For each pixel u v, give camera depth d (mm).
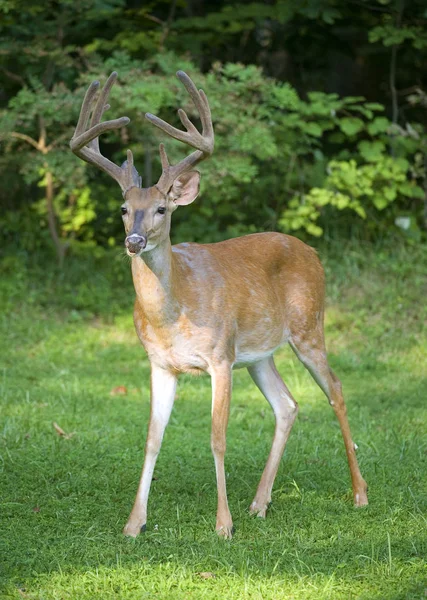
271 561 7070
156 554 7199
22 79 16734
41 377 12672
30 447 9688
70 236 17766
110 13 16547
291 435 10453
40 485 8719
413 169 16578
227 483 8945
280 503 8461
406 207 17484
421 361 13703
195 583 6688
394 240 16641
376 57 19125
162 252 7418
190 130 7594
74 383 12383
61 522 7828
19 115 15078
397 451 9867
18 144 16375
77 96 15188
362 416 11172
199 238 16516
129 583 6668
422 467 9359
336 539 7508
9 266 16328
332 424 10922
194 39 17609
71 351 13984
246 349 8203
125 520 7938
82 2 15891
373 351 14031
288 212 16297
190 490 8742
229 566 6875
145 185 17406
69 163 15258
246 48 19703
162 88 14859
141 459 9531
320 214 17141
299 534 7609
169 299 7539
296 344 8656
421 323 14672
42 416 10867
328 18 16734
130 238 7078
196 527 7781
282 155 16250
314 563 7039
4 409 11070
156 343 7734
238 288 8016
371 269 15930
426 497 8461
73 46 15938
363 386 12633
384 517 8031
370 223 16859
